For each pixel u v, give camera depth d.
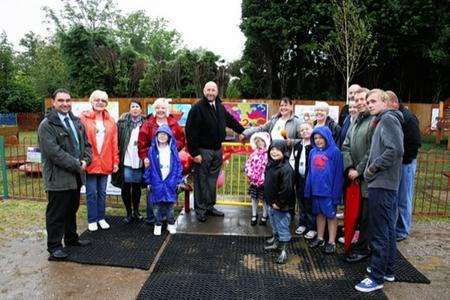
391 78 23.30
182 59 21.58
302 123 5.14
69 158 4.23
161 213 5.20
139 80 22.42
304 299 3.58
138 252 4.56
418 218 6.19
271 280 3.94
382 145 3.63
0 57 28.55
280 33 20.64
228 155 6.34
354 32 17.17
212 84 5.54
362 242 4.38
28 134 21.05
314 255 4.59
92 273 4.07
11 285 3.81
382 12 19.41
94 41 24.03
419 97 23.48
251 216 5.93
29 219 5.83
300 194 5.08
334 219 4.60
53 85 30.59
